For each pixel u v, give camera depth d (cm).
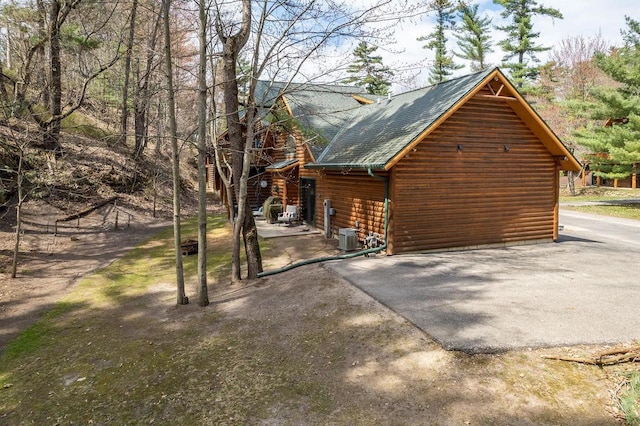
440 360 537
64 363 631
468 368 516
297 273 1012
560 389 475
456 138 1187
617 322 636
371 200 1250
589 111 2405
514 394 467
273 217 1858
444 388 485
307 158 1748
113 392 546
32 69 1855
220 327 743
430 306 718
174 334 725
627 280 884
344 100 1995
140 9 1842
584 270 976
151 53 1202
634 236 1523
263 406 490
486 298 761
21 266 1141
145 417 488
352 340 622
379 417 448
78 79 2475
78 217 1722
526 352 545
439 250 1195
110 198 2027
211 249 1405
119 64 2348
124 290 980
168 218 2062
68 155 2056
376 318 681
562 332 598
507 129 1258
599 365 516
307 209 1792
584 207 2491
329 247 1335
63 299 919
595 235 1547
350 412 461
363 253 1141
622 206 2478
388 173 1133
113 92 2514
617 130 2214
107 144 2475
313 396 500
